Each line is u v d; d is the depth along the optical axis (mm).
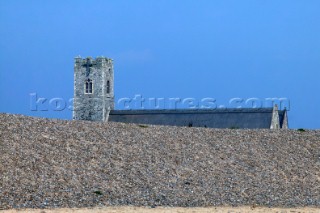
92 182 70562
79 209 59812
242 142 92500
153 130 93688
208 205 65000
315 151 91375
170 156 82562
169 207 62781
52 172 71750
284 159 86875
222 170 80000
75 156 77812
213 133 95938
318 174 82312
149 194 68250
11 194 64062
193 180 75062
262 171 81312
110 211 59062
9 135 80625
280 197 70438
